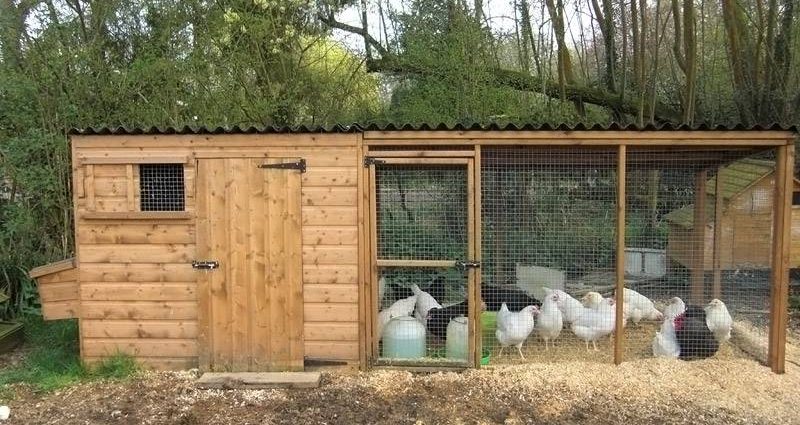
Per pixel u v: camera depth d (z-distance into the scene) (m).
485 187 6.09
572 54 13.23
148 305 5.56
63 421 4.55
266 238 5.48
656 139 5.27
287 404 4.84
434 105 10.29
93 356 5.61
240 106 9.38
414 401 4.87
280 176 5.45
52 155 7.64
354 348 5.51
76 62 7.82
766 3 9.89
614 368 5.47
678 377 5.26
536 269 6.20
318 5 10.45
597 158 5.99
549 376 5.31
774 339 5.38
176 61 8.90
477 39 10.26
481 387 5.12
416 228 5.64
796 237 7.97
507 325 5.65
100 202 5.50
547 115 10.70
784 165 5.27
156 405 4.84
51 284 5.67
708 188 6.76
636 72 10.48
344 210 5.46
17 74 7.37
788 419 4.50
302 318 5.50
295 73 10.23
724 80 11.09
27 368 5.81
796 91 9.45
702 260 6.61
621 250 5.48
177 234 5.51
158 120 8.60
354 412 4.68
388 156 5.41
